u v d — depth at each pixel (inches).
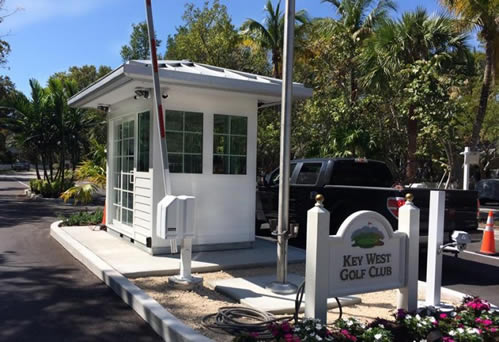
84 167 481.4
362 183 363.9
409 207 187.9
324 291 164.2
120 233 338.6
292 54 215.3
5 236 382.6
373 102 577.9
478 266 328.8
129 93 303.4
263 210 414.9
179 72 257.8
